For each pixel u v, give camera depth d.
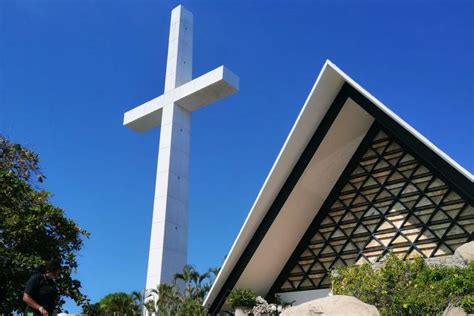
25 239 13.62
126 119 25.11
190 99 23.33
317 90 15.78
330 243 17.97
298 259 18.69
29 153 16.58
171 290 20.33
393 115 15.10
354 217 17.61
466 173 13.77
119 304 34.56
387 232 16.62
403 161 16.91
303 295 18.12
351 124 16.95
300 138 16.39
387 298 12.71
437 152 14.32
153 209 22.44
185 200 22.98
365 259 16.84
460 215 15.16
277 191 17.09
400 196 16.64
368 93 15.48
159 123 25.30
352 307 10.07
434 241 15.43
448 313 10.30
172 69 24.53
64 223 14.65
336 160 17.59
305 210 17.97
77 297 13.98
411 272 12.91
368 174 17.55
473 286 10.74
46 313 6.20
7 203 13.75
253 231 17.50
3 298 12.82
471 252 12.45
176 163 22.98
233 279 18.05
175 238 21.97
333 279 14.67
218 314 18.59
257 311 16.67
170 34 25.61
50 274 6.64
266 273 18.59
